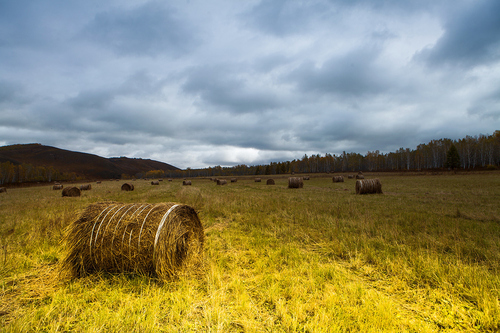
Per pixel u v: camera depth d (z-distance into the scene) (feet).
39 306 10.87
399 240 19.94
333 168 441.27
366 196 54.49
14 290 12.23
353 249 17.74
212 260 15.70
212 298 10.69
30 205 44.57
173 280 13.28
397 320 9.48
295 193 65.62
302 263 15.12
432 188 70.38
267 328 9.02
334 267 14.40
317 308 10.12
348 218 28.99
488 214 29.01
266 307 10.50
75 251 14.14
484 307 9.80
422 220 26.68
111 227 14.12
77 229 14.52
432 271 13.12
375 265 15.02
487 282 11.77
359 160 416.05
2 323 9.45
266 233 22.65
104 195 65.77
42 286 12.67
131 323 9.25
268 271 13.94
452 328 9.14
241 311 10.00
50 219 26.09
